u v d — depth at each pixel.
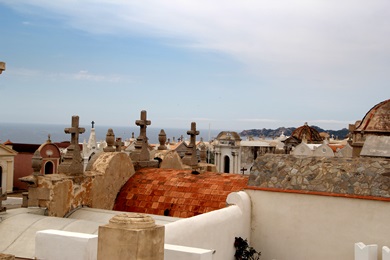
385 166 15.47
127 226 7.96
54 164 59.47
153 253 8.05
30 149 62.94
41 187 15.70
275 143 72.81
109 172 18.70
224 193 17.94
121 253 7.85
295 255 15.73
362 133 33.84
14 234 13.52
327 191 15.41
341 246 15.11
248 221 16.23
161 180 19.45
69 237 9.11
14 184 62.00
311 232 15.55
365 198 14.82
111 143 19.72
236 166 66.12
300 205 15.78
